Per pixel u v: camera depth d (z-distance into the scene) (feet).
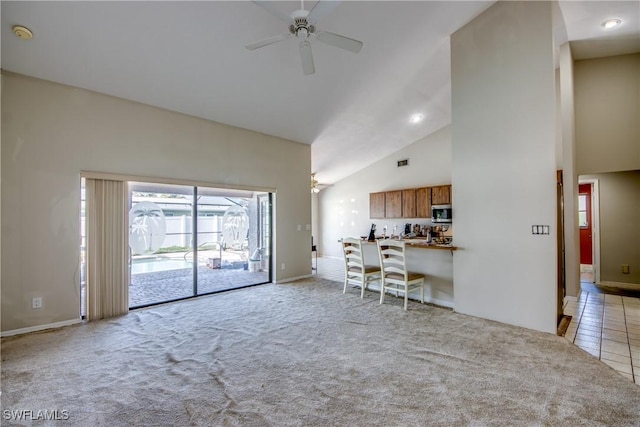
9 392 6.98
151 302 14.26
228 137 16.71
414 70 15.48
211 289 16.75
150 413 6.25
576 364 8.16
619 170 15.08
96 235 12.10
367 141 23.62
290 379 7.55
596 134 15.61
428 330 10.72
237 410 6.34
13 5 8.34
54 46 9.82
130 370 8.02
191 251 15.72
